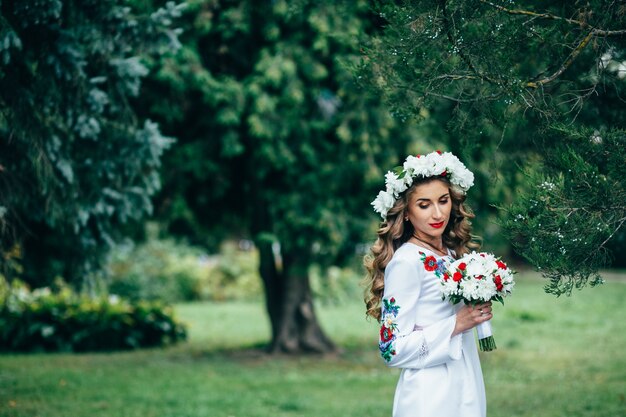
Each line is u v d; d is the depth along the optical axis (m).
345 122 9.13
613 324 14.70
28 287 12.61
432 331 3.24
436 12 3.92
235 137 9.27
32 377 8.89
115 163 6.65
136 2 7.97
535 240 3.38
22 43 5.66
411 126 9.17
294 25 9.08
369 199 9.95
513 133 5.15
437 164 3.43
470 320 3.23
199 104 9.66
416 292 3.33
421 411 3.24
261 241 9.99
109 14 6.04
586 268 3.41
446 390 3.25
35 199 6.59
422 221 3.43
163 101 9.19
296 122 9.20
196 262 21.88
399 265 3.34
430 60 4.12
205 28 8.86
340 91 8.84
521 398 7.84
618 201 3.40
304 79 9.25
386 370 9.98
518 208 3.45
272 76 8.80
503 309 17.42
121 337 12.17
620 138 3.57
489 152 6.20
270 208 9.85
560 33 4.01
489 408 7.35
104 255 7.89
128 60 6.29
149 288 20.42
